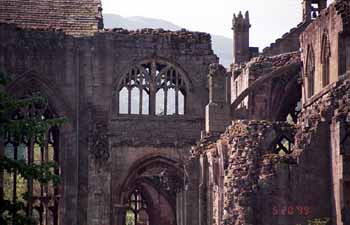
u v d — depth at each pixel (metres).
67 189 145.25
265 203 95.50
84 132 146.88
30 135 63.88
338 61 99.69
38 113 143.50
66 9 153.50
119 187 146.50
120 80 149.12
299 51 132.12
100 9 154.25
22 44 146.00
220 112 126.06
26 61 146.00
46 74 146.38
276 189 95.31
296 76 130.38
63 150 146.00
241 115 131.62
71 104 146.88
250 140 99.12
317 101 100.69
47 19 151.62
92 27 150.62
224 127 126.00
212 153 112.62
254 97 131.75
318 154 95.25
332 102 95.06
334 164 93.31
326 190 95.06
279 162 95.62
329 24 102.75
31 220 63.56
